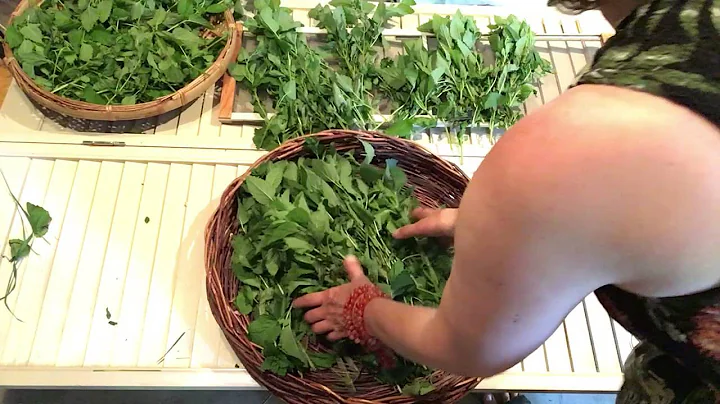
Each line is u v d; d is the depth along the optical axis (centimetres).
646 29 35
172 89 109
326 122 110
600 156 34
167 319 94
